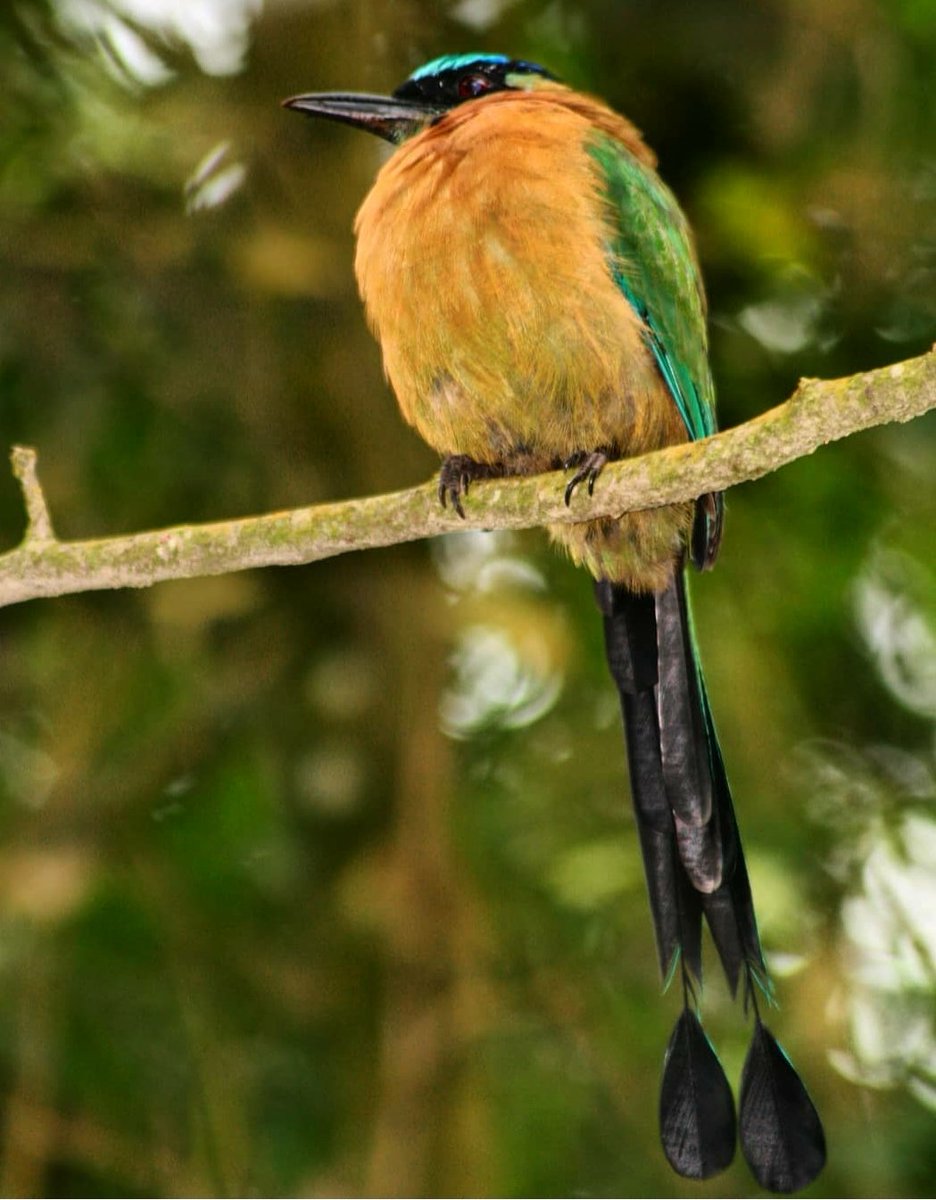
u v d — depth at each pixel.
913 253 12.65
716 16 12.24
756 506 12.55
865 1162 11.02
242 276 11.82
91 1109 11.62
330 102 11.16
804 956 11.34
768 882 10.91
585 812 12.12
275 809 12.33
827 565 12.48
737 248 12.58
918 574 12.46
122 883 11.92
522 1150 11.55
